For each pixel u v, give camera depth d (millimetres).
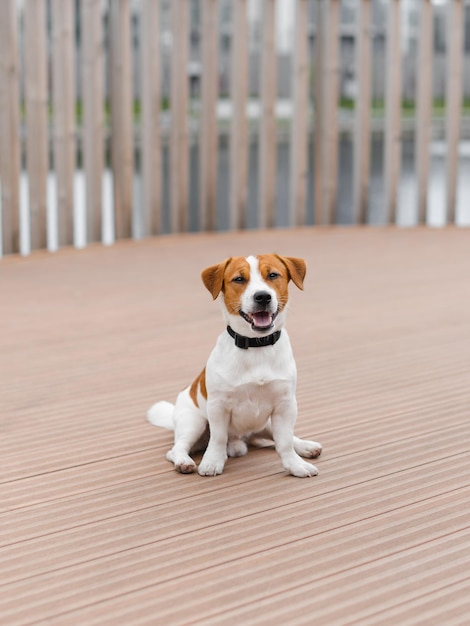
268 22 5512
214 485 2121
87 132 5305
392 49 5824
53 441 2428
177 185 5617
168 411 2484
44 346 3359
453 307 3982
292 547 1807
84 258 5062
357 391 2836
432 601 1605
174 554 1782
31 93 5055
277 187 10398
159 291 4285
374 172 11531
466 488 2100
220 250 5277
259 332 1980
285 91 16594
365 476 2170
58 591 1648
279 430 2162
